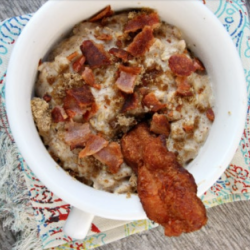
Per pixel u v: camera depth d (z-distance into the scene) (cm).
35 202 26
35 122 20
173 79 21
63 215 27
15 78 19
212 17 20
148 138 20
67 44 21
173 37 21
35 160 19
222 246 29
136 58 20
